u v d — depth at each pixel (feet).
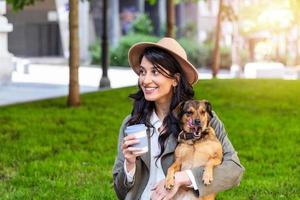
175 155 12.28
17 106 42.60
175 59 12.51
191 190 12.10
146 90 12.56
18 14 132.26
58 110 39.93
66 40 129.29
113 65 114.42
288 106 42.70
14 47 132.98
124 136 12.66
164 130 12.44
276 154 27.96
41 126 33.86
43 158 26.99
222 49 119.65
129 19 138.82
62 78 77.87
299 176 24.08
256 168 25.13
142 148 11.74
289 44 119.55
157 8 140.15
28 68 87.10
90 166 25.38
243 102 44.42
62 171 24.61
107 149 28.78
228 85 55.01
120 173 12.55
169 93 12.70
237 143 30.27
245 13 109.09
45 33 135.13
